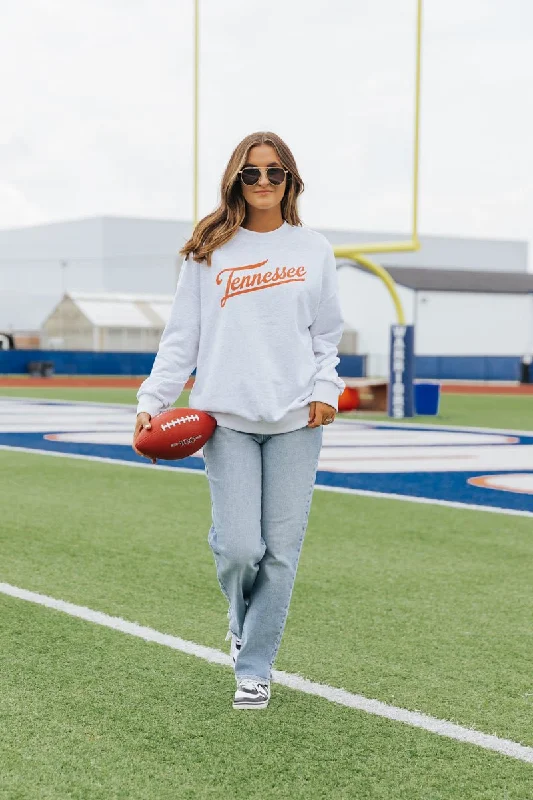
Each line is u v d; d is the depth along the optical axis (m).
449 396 28.91
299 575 5.48
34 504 7.80
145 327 46.81
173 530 6.74
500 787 2.86
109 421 16.73
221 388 3.26
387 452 12.23
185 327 3.37
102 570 5.51
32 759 3.01
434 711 3.43
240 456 3.28
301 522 3.35
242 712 3.39
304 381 3.28
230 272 3.26
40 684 3.65
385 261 75.75
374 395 19.83
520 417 19.27
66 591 5.03
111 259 69.81
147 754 3.05
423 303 47.25
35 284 75.31
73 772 2.92
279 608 3.37
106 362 40.19
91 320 45.56
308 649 4.13
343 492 8.64
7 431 14.69
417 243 19.22
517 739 3.20
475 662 3.98
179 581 5.27
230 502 3.27
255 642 3.39
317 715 3.38
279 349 3.26
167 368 3.35
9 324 64.38
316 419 3.30
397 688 3.66
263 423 3.27
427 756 3.06
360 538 6.56
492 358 43.50
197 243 3.29
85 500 8.03
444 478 9.66
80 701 3.48
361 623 4.54
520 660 4.02
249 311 3.25
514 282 51.75
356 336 49.56
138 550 6.06
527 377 39.25
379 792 2.81
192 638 4.23
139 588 5.11
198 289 3.35
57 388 30.36
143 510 7.56
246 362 3.24
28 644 4.12
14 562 5.69
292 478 3.31
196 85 20.84
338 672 3.84
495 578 5.46
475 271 53.97
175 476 9.55
